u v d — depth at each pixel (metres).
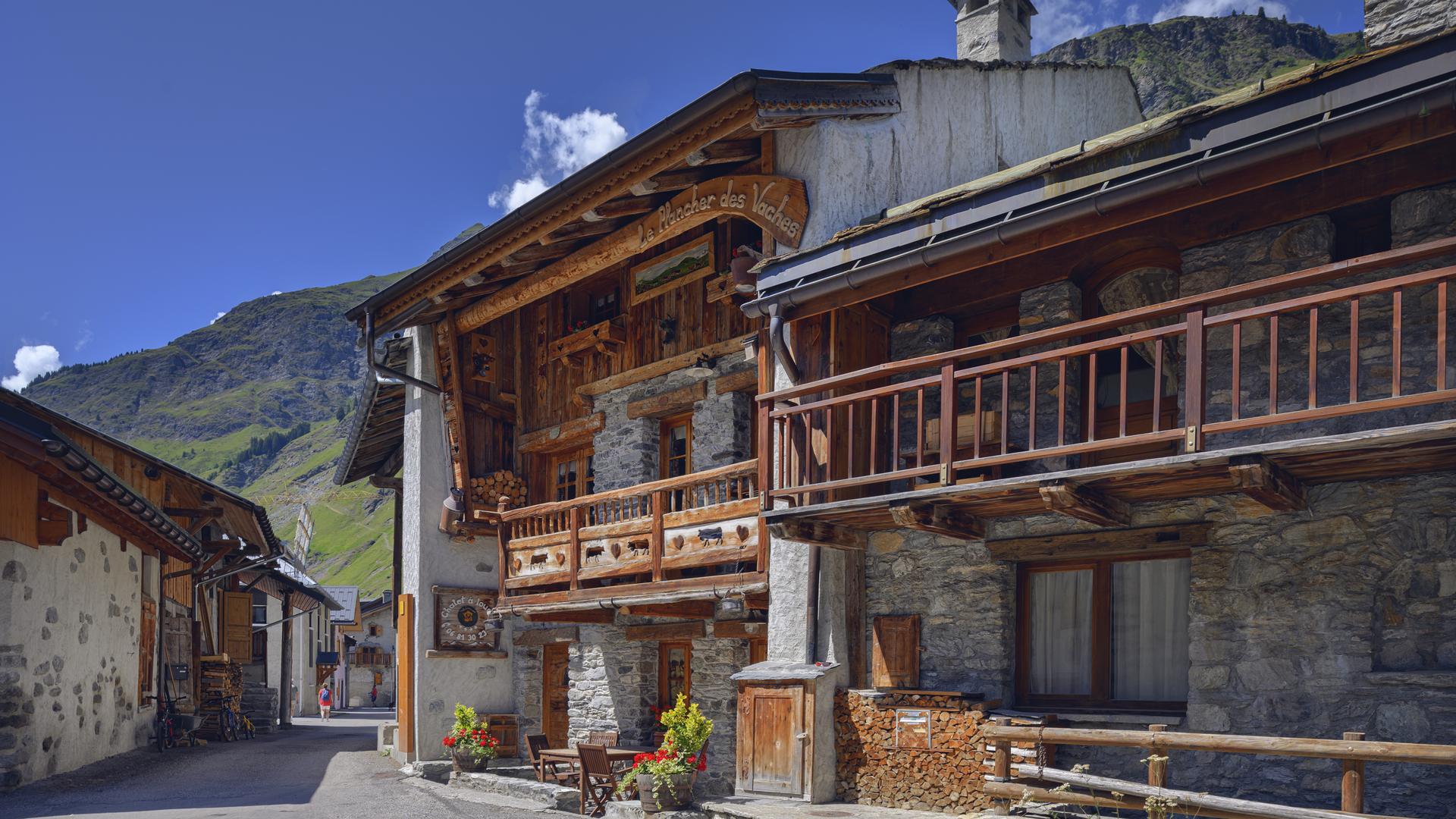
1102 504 7.99
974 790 8.86
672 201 11.82
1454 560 7.14
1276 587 7.83
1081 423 9.41
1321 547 7.68
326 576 161.38
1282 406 7.95
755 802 9.75
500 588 13.46
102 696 14.19
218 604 22.22
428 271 14.03
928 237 8.64
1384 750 6.16
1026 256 9.66
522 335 15.87
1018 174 8.17
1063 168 7.88
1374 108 6.40
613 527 12.05
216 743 18.97
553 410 15.27
